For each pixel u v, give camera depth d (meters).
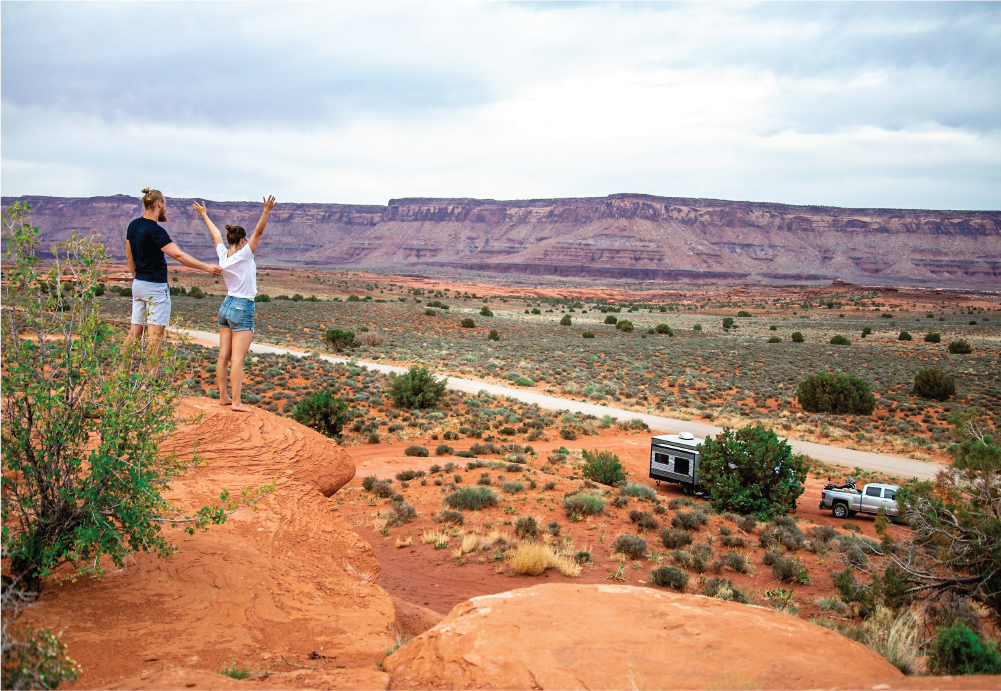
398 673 3.88
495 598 4.60
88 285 4.62
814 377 46.62
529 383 52.34
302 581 5.31
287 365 48.62
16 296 4.40
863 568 14.87
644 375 60.72
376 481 21.61
